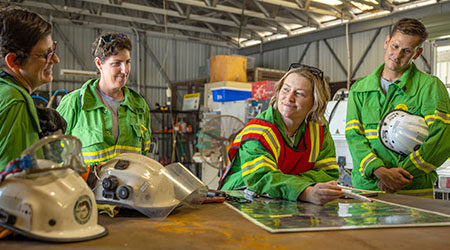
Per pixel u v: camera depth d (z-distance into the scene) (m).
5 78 1.21
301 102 1.69
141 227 1.18
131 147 2.27
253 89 5.46
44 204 1.00
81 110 2.18
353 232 1.14
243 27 9.44
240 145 1.76
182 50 11.71
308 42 10.52
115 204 1.31
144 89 11.10
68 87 10.15
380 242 1.05
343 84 4.80
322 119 1.83
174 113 8.89
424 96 2.16
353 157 2.30
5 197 1.01
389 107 2.24
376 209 1.47
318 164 1.90
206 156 3.54
